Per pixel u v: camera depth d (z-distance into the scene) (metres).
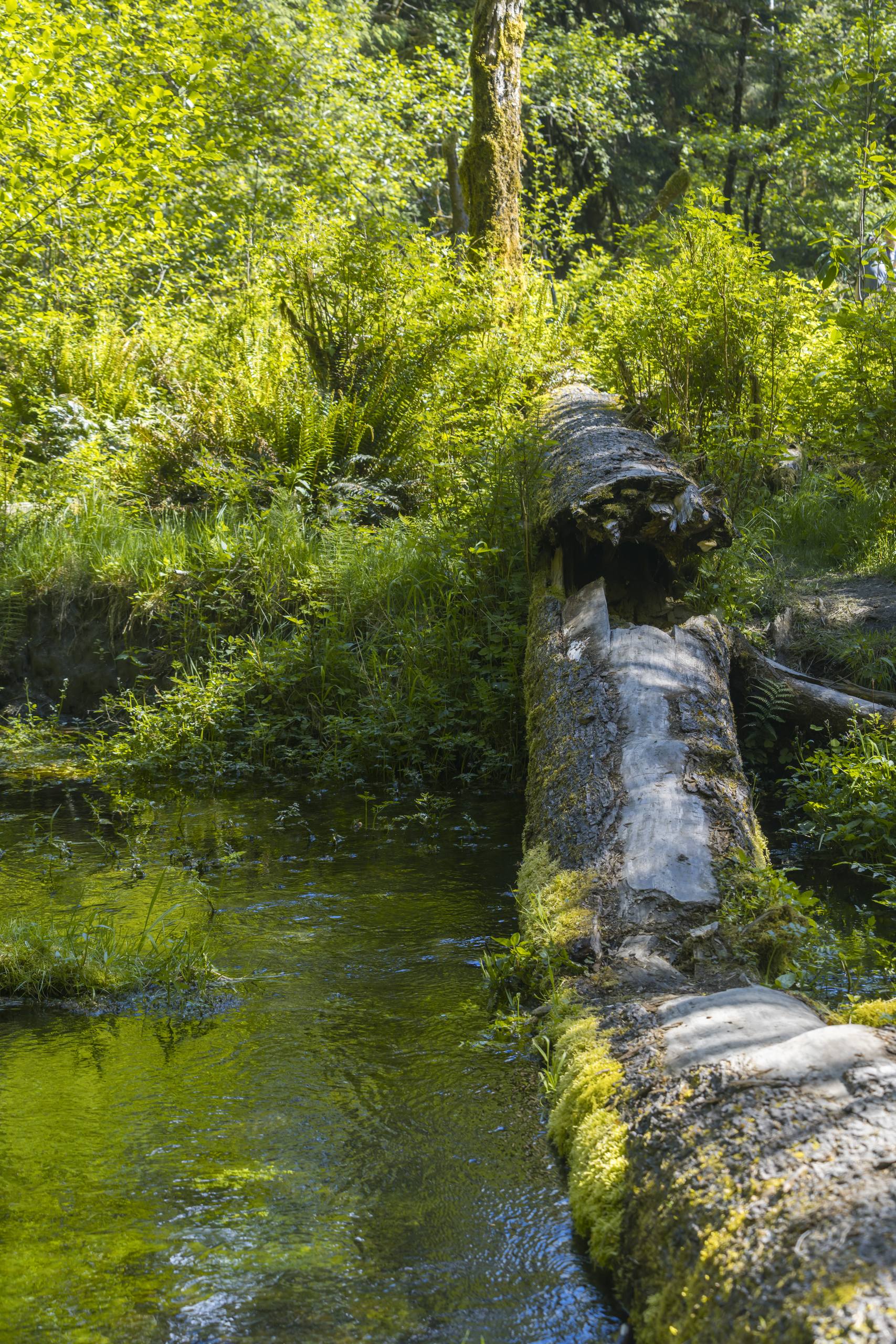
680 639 4.98
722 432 7.47
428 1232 2.32
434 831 5.50
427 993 3.59
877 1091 1.98
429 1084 2.98
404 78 20.42
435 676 7.02
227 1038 3.29
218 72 16.03
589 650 4.88
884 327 7.15
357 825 5.57
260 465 9.23
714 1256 1.76
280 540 8.10
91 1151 2.66
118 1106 2.88
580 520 5.32
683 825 3.67
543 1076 2.89
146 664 7.90
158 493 9.48
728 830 3.71
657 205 11.86
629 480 5.34
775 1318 1.54
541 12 25.22
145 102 11.51
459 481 8.40
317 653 7.37
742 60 27.77
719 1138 2.01
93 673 8.05
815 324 8.38
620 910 3.39
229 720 7.05
